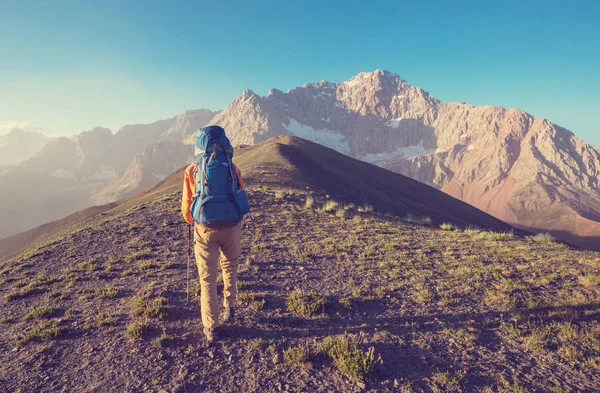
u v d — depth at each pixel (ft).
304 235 34.53
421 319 15.83
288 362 12.46
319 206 58.44
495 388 11.23
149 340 14.26
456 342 13.96
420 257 26.40
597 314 15.76
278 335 14.44
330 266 23.91
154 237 34.01
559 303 16.93
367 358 12.19
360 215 52.70
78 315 17.08
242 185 14.47
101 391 11.25
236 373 12.02
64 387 11.56
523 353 13.17
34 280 22.98
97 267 25.20
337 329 14.93
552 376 11.78
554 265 23.71
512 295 18.28
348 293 18.74
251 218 42.34
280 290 19.26
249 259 24.77
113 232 36.60
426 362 12.61
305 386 11.33
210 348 13.52
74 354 13.55
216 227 13.42
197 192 13.29
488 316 16.01
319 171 142.61
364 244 30.73
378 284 20.25
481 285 19.85
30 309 18.42
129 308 17.52
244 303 17.43
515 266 23.73
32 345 14.37
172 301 18.02
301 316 16.01
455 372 12.00
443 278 21.34
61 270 25.36
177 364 12.57
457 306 17.12
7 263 29.14
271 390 11.17
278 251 27.91
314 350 13.30
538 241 36.88
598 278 19.81
